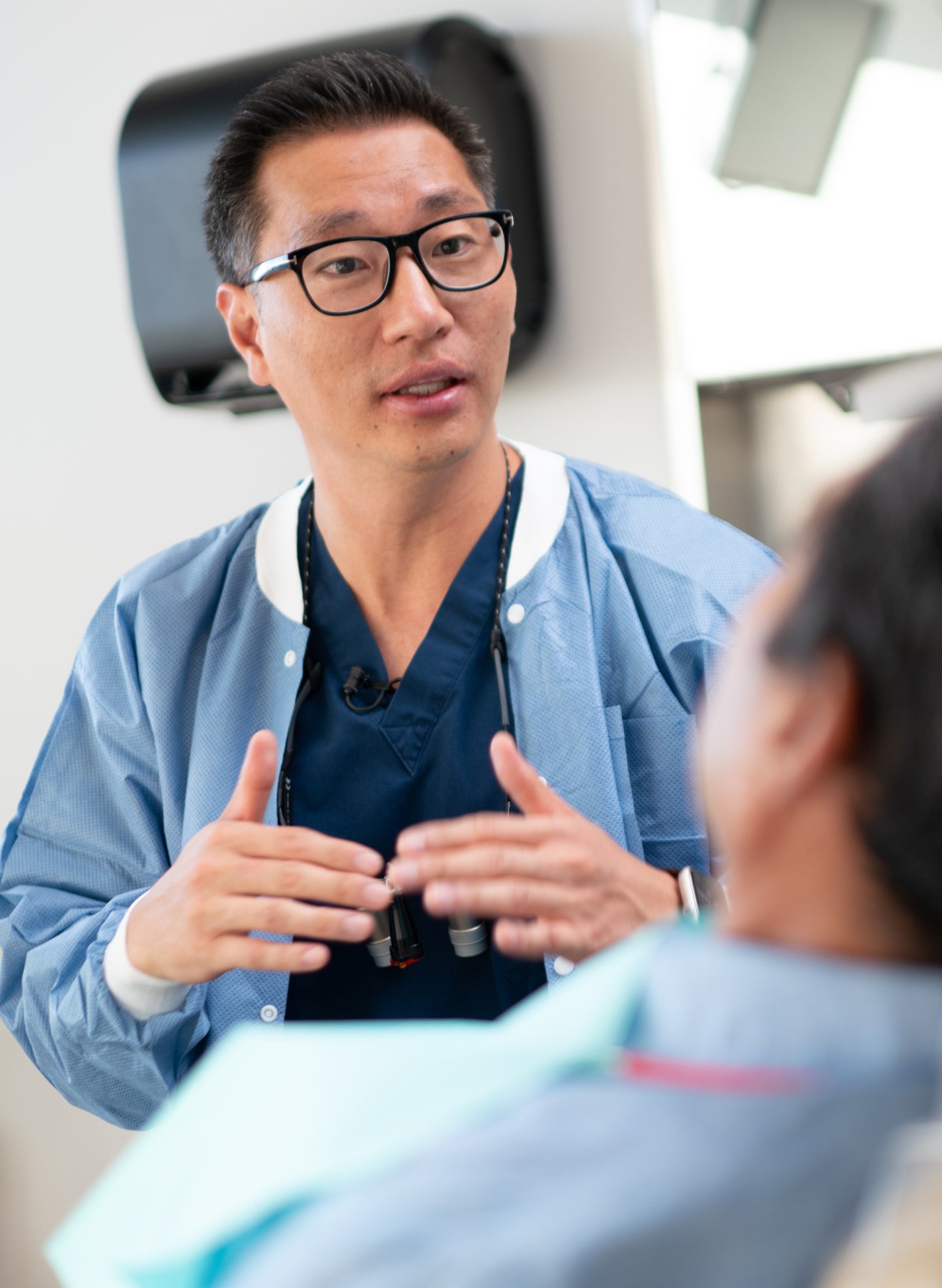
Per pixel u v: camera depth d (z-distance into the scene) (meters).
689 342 1.47
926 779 0.34
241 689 1.09
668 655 1.03
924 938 0.36
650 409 1.49
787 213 1.43
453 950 1.00
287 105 0.97
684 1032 0.38
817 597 0.35
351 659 1.06
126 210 1.50
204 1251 0.38
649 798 1.03
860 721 0.35
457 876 0.79
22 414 1.71
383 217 0.95
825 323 1.44
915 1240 0.32
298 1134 0.39
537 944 0.79
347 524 1.04
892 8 1.36
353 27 1.55
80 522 1.70
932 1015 0.35
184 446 1.65
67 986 1.03
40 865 1.13
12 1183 1.72
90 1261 0.41
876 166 1.40
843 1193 0.33
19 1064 1.71
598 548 1.06
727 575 1.04
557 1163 0.34
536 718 1.01
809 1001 0.36
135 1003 0.96
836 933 0.37
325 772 1.05
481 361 0.97
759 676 0.38
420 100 0.99
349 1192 0.36
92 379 1.68
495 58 1.43
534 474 1.09
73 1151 1.71
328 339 0.96
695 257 1.46
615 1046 0.38
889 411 1.45
